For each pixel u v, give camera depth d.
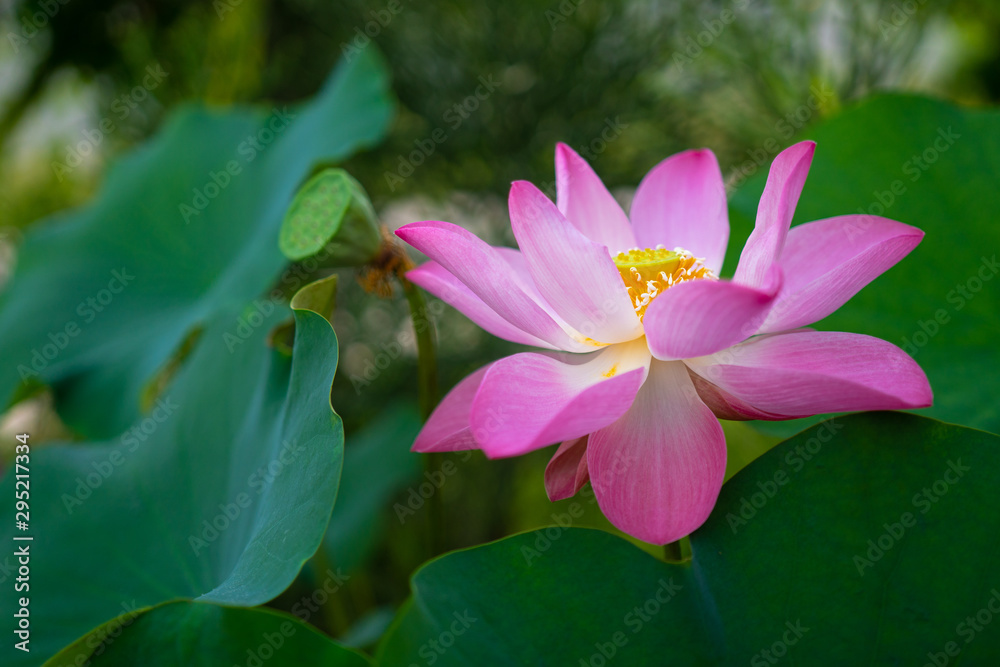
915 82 1.40
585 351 1.17
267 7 1.77
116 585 1.22
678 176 1.23
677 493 1.13
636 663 1.09
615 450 1.14
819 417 1.21
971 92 1.45
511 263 1.21
